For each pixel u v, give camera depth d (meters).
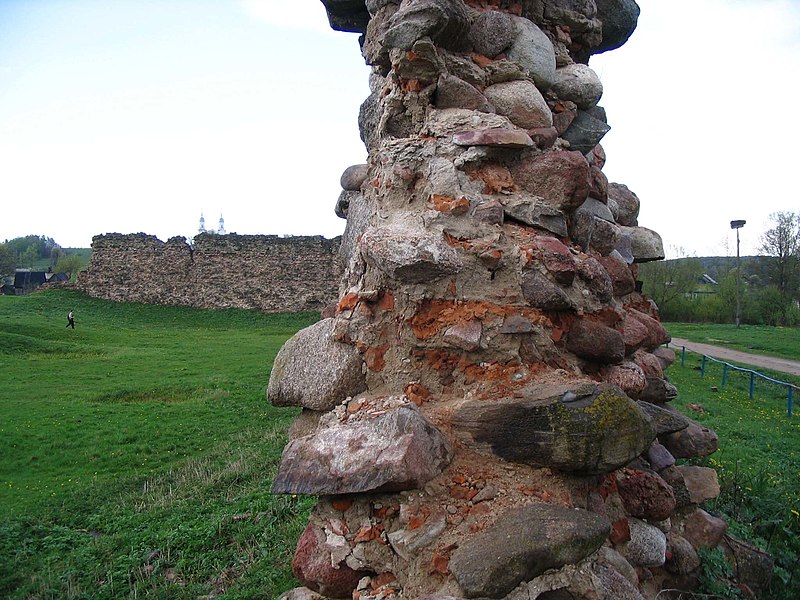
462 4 3.40
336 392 2.88
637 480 3.19
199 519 6.29
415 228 2.94
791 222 38.25
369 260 2.96
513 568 2.10
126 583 5.12
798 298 37.78
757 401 14.21
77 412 11.71
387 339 2.92
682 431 4.21
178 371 15.91
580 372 3.01
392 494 2.43
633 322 3.63
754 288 39.44
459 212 2.97
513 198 3.13
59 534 6.42
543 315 2.91
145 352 19.31
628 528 3.03
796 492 6.35
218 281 32.62
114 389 13.73
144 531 6.18
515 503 2.44
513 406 2.55
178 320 29.34
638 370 3.35
